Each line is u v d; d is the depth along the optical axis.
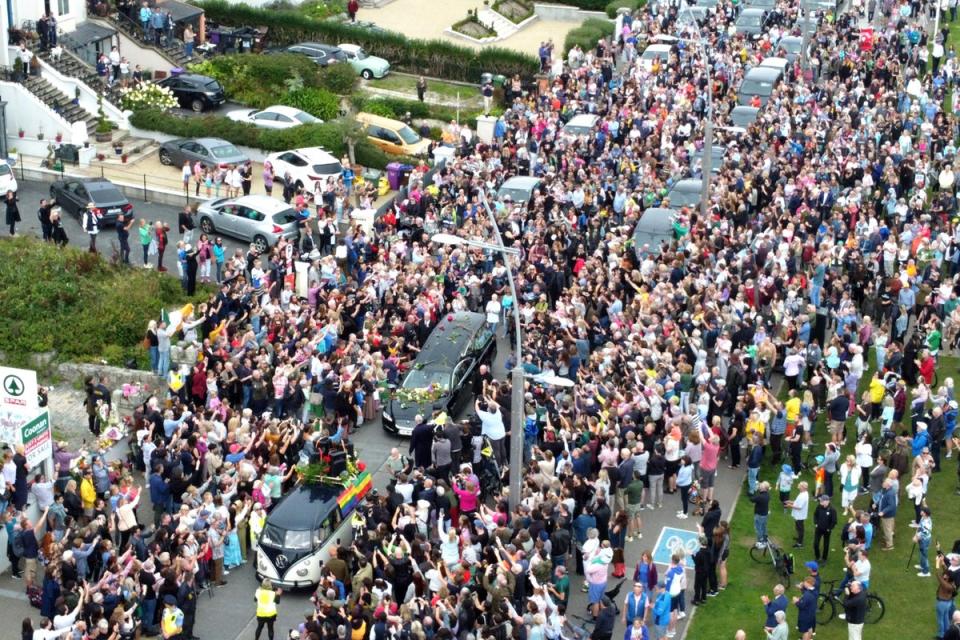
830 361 52.56
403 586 40.12
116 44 89.56
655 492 47.00
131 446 48.16
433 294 57.06
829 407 50.22
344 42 99.81
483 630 37.31
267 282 59.00
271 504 45.00
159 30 90.62
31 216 70.06
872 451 48.75
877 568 44.25
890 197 66.88
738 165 71.31
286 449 46.41
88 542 40.75
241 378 50.56
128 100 81.31
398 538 41.38
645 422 47.56
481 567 40.25
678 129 77.62
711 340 53.91
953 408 49.69
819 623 41.56
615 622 41.47
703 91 84.75
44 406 47.50
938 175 74.25
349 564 42.22
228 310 55.97
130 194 73.25
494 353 57.03
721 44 95.44
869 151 73.12
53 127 77.88
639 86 86.62
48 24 82.50
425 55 98.69
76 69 83.38
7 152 77.88
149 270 63.06
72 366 56.75
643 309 54.91
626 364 50.16
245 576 43.81
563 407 48.44
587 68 90.12
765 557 44.84
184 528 41.38
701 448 46.66
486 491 46.84
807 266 60.62
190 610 39.84
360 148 78.62
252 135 79.00
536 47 105.75
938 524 46.59
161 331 54.19
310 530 42.38
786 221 64.62
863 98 83.56
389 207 69.06
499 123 81.44
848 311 54.81
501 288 58.72
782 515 47.25
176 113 83.50
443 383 52.00
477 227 63.53
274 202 67.75
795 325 54.59
